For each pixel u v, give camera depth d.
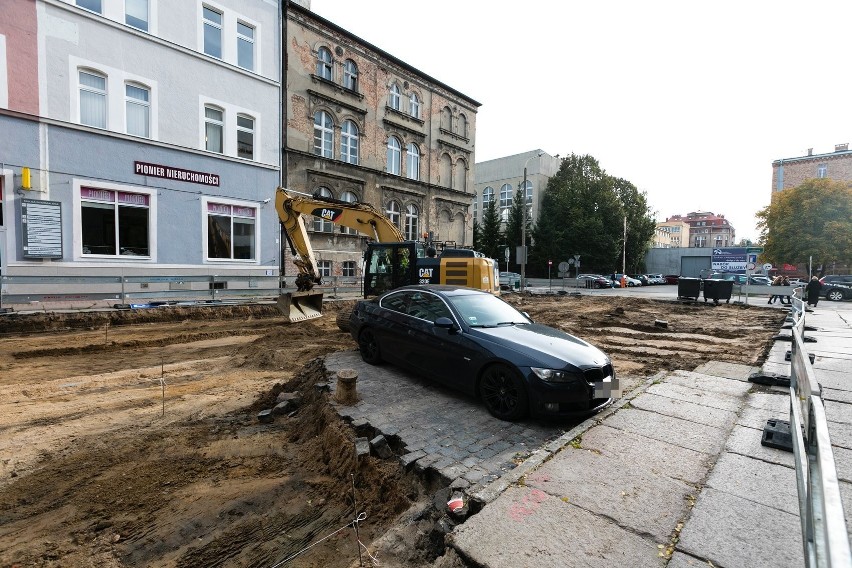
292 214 12.99
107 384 7.17
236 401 6.44
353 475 4.17
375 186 24.91
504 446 4.50
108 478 4.21
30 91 12.71
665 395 5.79
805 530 2.28
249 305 15.09
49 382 7.18
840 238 32.66
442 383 5.98
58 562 3.11
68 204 13.45
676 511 3.15
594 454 4.05
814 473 2.33
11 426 5.35
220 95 17.09
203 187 16.61
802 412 3.15
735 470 3.74
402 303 7.06
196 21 16.25
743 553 2.70
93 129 13.78
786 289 22.80
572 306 21.78
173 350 9.88
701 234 130.12
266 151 18.81
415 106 28.03
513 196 57.59
